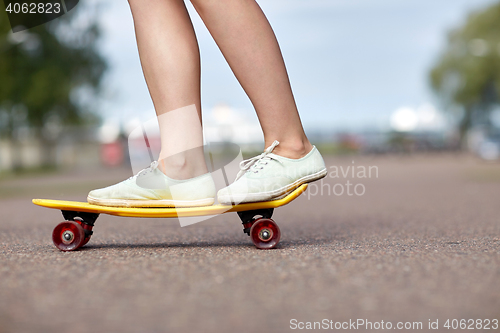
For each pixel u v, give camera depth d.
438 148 34.72
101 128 24.02
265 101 2.30
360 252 2.18
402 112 37.72
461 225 3.51
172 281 1.68
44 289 1.60
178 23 2.32
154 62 2.30
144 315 1.36
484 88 38.53
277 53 2.31
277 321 1.32
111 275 1.77
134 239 2.78
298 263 1.94
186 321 1.32
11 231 3.43
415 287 1.59
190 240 2.71
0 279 1.72
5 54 18.14
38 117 21.09
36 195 8.93
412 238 2.74
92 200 2.28
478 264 1.90
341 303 1.45
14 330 1.25
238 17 2.24
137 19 2.31
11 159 23.17
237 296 1.52
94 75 20.22
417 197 6.98
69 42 19.58
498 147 26.86
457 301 1.46
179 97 2.30
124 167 23.78
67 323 1.30
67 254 2.19
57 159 24.34
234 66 2.30
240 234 3.04
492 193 7.40
